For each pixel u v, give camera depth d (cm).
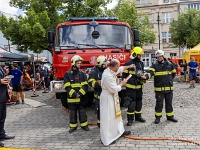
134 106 600
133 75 593
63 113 768
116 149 460
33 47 1992
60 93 701
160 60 607
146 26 2802
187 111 727
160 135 525
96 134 552
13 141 529
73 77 569
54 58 693
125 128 580
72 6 2009
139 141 495
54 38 747
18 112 808
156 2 4194
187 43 2723
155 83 616
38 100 1050
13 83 948
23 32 1827
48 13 1991
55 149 474
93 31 714
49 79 1562
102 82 489
